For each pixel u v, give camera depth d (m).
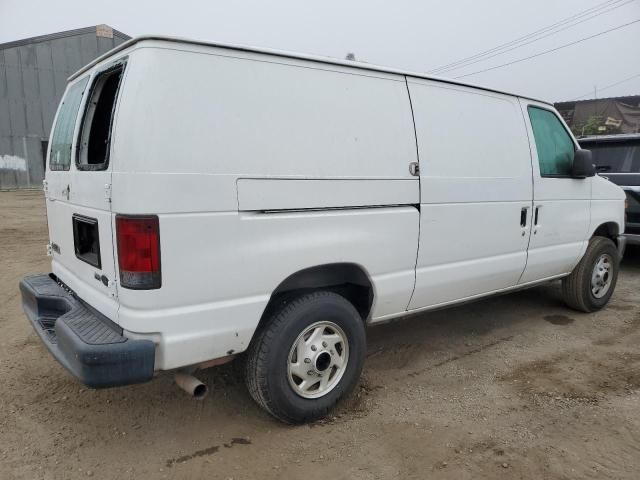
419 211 3.70
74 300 3.36
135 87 2.57
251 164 2.87
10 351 4.39
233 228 2.81
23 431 3.21
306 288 3.30
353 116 3.34
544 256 4.86
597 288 5.65
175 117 2.62
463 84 4.11
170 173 2.59
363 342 3.51
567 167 5.08
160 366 2.71
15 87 22.25
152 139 2.55
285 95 3.04
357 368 3.49
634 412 3.48
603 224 5.71
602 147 7.96
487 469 2.88
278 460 2.96
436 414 3.47
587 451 3.04
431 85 3.88
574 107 24.11
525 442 3.13
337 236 3.24
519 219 4.52
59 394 3.67
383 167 3.47
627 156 7.69
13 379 3.88
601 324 5.31
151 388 3.78
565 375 4.07
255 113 2.90
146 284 2.59
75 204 3.22
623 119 22.86
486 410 3.52
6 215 13.90
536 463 2.93
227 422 3.36
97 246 2.91
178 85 2.65
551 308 5.82
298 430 3.28
